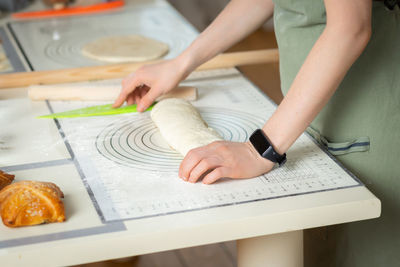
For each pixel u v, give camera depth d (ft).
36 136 4.09
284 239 3.70
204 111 4.52
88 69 5.22
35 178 3.47
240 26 4.68
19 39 6.53
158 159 3.72
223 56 5.47
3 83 5.04
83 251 2.84
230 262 7.29
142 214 3.06
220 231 2.99
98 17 7.39
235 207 3.10
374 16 3.89
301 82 3.30
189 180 3.37
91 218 3.03
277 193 3.24
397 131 4.07
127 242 2.88
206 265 7.24
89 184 3.39
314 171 3.50
